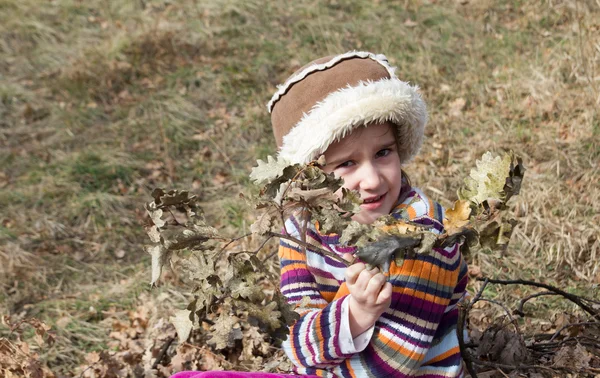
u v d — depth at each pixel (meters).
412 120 1.70
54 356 2.99
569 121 4.27
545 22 5.65
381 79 1.70
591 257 3.07
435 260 1.61
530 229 3.30
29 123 5.36
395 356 1.60
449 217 1.36
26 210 4.27
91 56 6.04
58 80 5.80
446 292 1.63
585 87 4.52
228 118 5.16
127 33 6.30
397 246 1.31
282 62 5.83
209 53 6.02
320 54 5.82
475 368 2.33
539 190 3.56
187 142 4.91
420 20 6.08
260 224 1.40
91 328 3.19
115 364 2.72
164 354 2.84
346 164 1.67
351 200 1.36
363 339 1.59
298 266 1.78
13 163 4.86
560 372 2.23
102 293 3.49
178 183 4.51
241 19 6.47
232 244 3.52
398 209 1.73
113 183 4.52
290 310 1.39
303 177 1.38
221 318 1.46
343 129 1.61
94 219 4.13
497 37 5.64
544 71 4.92
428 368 1.73
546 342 2.53
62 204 4.32
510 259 3.16
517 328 2.35
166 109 5.31
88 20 6.77
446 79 5.21
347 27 6.11
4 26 6.60
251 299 1.36
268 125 5.02
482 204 1.36
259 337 2.71
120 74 5.77
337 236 1.73
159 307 3.21
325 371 1.71
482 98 4.79
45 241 3.99
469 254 1.37
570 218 3.36
